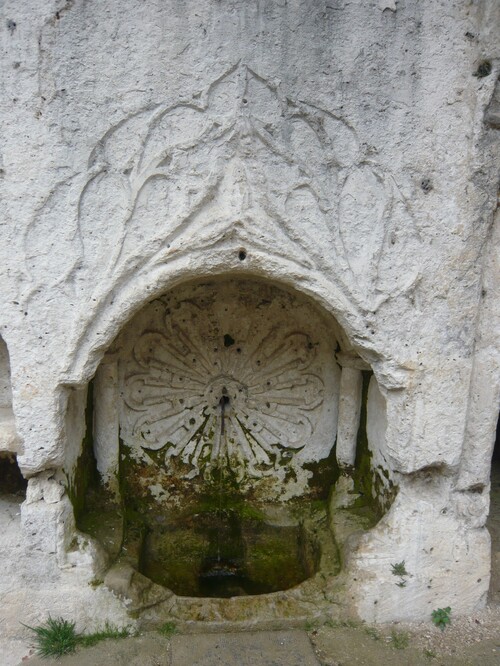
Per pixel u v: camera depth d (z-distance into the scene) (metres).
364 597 2.40
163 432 3.01
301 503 3.07
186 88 2.00
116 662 2.18
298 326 2.95
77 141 2.02
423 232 2.19
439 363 2.28
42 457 2.23
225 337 2.97
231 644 2.26
